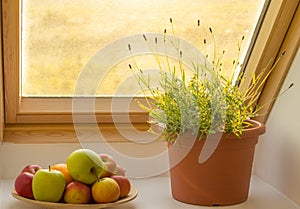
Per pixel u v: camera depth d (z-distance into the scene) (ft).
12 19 5.96
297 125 6.04
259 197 6.23
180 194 6.06
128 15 6.39
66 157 6.72
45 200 5.76
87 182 5.84
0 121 6.27
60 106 6.73
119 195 5.90
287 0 6.20
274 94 6.52
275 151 6.47
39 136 6.70
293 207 5.99
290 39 6.34
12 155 6.63
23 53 6.45
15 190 5.94
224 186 5.93
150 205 6.01
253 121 6.19
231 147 5.82
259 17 6.53
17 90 6.42
